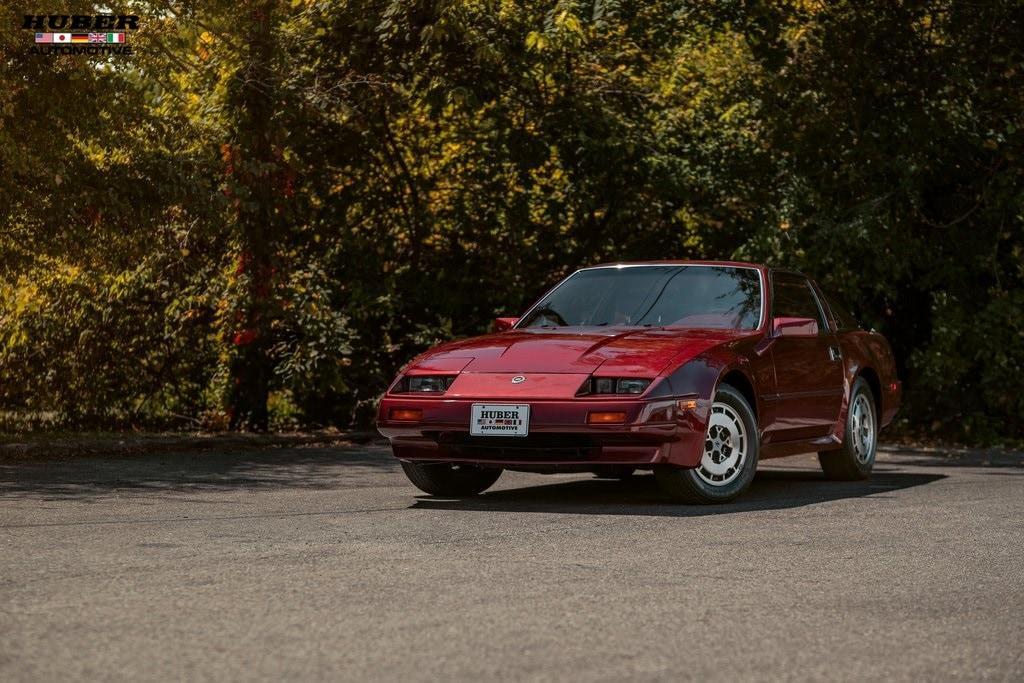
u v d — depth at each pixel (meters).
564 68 13.71
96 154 11.98
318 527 6.18
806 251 13.63
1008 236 13.56
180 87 13.30
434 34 12.72
